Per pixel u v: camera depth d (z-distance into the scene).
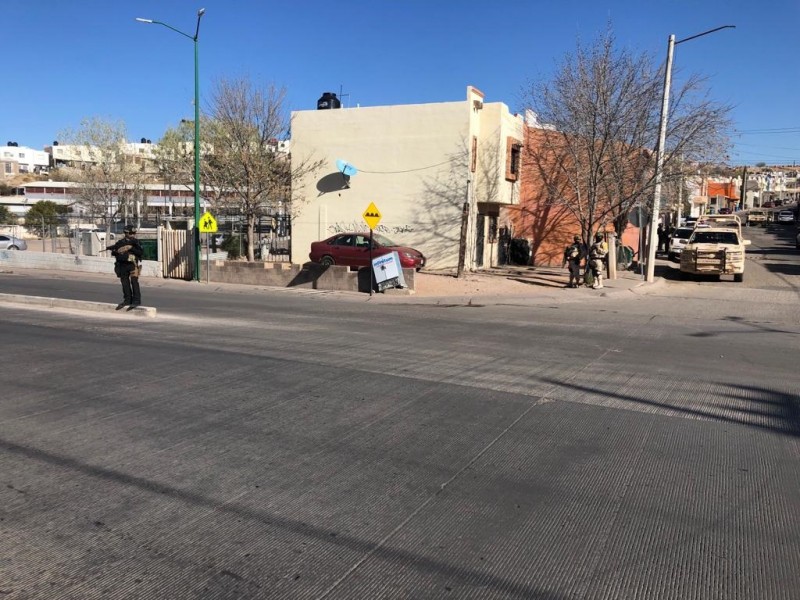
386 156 25.70
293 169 27.22
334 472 4.72
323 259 22.83
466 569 3.38
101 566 3.37
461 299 17.86
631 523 3.93
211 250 30.75
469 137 24.47
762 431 5.77
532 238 31.36
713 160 23.28
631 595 3.16
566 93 21.94
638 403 6.67
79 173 45.31
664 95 20.88
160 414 6.12
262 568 3.37
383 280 18.98
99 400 6.58
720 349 10.11
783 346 10.51
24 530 3.77
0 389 6.99
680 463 4.95
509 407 6.48
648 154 23.30
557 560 3.49
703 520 3.98
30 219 49.19
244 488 4.41
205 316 13.45
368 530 3.81
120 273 13.52
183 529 3.80
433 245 25.20
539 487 4.48
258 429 5.70
